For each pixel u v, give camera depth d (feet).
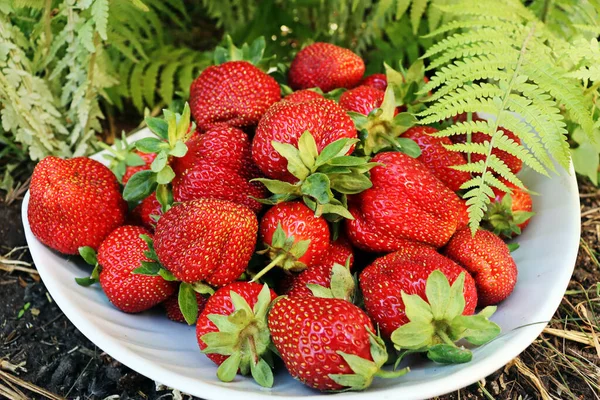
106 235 1.34
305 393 1.10
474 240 1.25
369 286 1.16
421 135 1.34
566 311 1.43
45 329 1.46
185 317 1.18
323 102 1.23
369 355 1.06
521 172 1.46
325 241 1.23
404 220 1.22
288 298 1.11
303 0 1.89
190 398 1.31
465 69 1.30
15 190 1.71
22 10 1.69
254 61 1.47
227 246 1.17
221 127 1.29
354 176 1.20
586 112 1.25
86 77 1.66
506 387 1.31
